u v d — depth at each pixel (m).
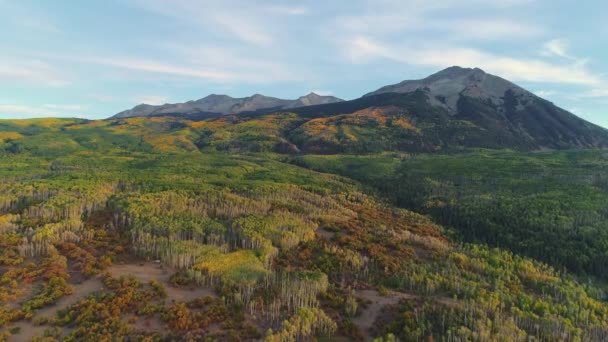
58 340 68.62
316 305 91.25
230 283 95.75
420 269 118.06
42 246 108.00
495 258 134.50
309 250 125.50
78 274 96.94
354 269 116.88
